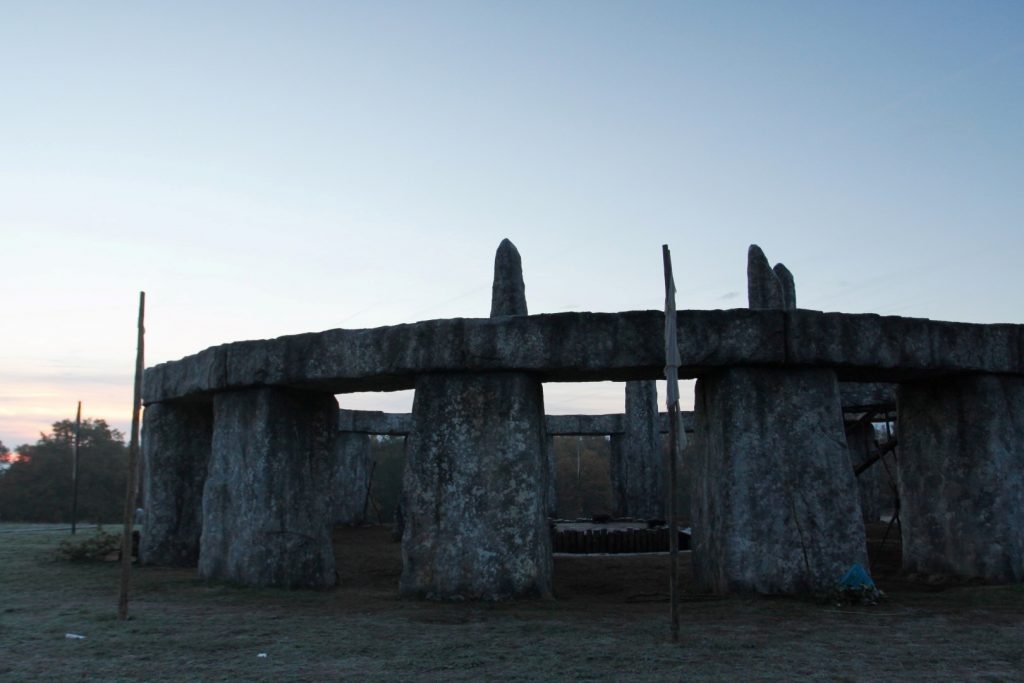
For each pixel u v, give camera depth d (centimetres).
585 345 970
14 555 1512
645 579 1234
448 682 576
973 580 1074
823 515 951
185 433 1445
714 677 586
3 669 620
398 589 1077
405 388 1171
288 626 802
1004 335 1091
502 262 1069
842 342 979
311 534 1138
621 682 573
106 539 1497
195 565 1401
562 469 5684
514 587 959
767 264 1123
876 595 897
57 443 4950
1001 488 1070
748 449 964
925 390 1171
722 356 962
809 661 634
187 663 641
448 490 988
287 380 1088
